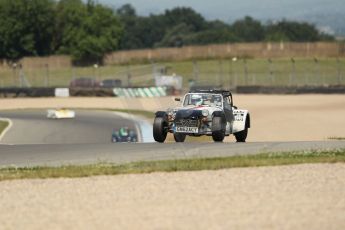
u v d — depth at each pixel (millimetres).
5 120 192125
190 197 46188
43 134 150625
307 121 164875
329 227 36969
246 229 36625
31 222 39469
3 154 78625
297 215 39969
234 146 78625
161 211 41781
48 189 50906
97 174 57344
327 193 47094
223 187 49875
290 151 70938
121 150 77312
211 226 37469
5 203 45656
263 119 172375
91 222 39094
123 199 46031
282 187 49531
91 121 181750
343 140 89938
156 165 60938
